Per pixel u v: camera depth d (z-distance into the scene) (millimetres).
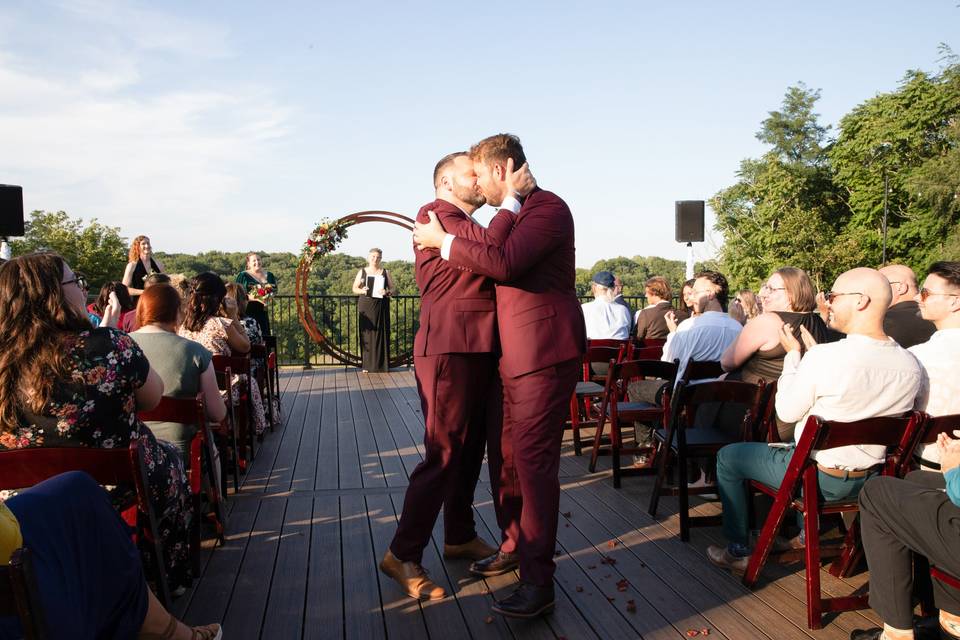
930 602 2533
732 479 2996
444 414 2713
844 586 2898
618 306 6195
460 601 2787
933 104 33531
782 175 42938
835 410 2574
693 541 3422
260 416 5543
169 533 2756
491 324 2693
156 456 2508
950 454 2195
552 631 2545
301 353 11812
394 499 4148
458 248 2377
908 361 2574
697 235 10898
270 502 4113
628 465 4879
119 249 41688
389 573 2861
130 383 2227
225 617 2668
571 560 3205
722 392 3383
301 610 2723
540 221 2428
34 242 39625
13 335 2049
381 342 10070
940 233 33188
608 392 4621
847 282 2596
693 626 2568
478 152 2539
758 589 2881
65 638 1487
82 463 2025
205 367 3230
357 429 6219
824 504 2627
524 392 2508
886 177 35375
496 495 3027
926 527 2115
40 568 1484
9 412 2049
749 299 5156
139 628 1861
